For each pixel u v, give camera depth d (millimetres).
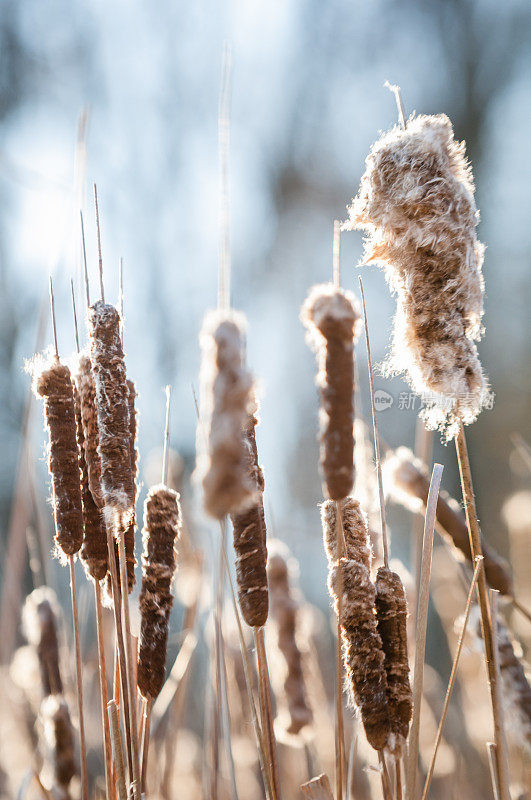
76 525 1474
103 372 1449
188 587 1869
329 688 2289
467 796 1966
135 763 1455
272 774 1479
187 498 1955
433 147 1469
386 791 1439
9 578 1859
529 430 4617
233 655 1899
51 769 1663
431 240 1462
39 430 1938
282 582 1759
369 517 1639
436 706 2246
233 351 1290
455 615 2018
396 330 1504
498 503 4395
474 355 1476
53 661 1715
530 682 1551
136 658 1547
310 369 4965
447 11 5758
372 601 1438
